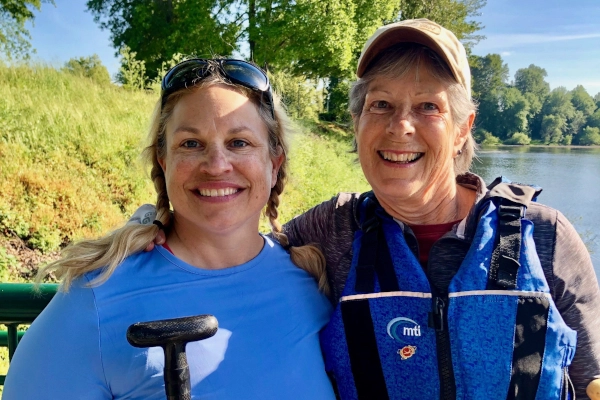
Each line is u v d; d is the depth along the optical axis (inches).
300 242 70.7
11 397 49.8
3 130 266.2
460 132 64.1
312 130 733.3
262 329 57.9
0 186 223.0
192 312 55.4
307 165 399.5
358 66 63.6
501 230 57.7
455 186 64.4
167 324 42.6
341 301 61.1
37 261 199.3
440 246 59.9
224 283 58.4
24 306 62.2
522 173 908.6
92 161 276.5
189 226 59.5
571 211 533.0
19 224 210.4
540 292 55.1
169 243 60.2
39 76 394.9
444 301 57.0
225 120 56.3
